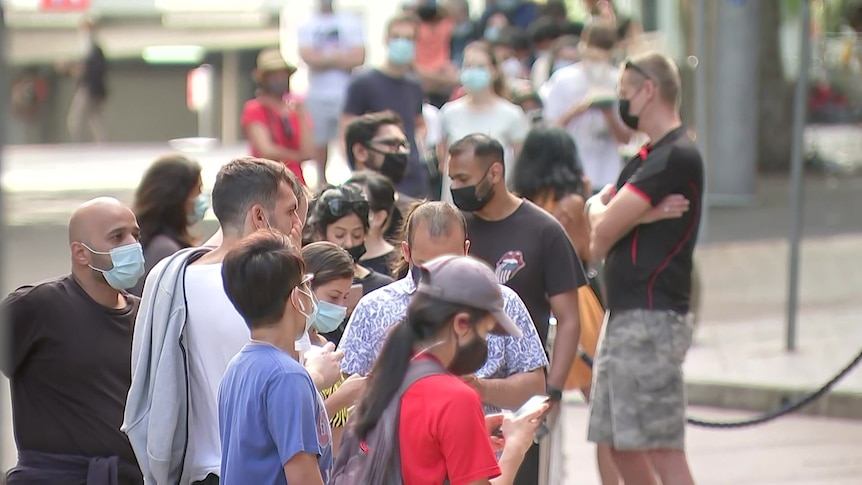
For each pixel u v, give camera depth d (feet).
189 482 57.57
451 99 159.84
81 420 61.72
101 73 380.37
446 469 47.16
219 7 401.70
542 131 90.48
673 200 78.23
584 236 90.22
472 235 75.25
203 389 57.06
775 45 268.21
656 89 79.46
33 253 178.70
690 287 80.89
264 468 50.29
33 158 322.75
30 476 61.46
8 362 60.75
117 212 62.13
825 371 123.75
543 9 222.48
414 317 48.37
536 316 75.05
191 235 82.53
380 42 290.15
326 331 63.98
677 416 79.56
